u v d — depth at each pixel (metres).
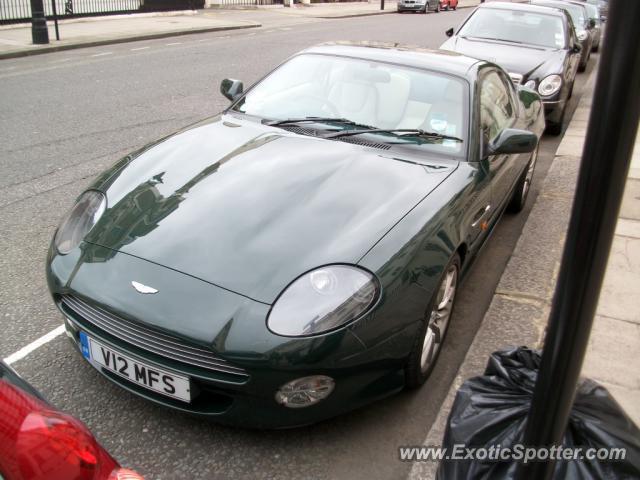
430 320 2.95
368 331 2.46
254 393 2.41
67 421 1.60
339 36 18.42
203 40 16.81
